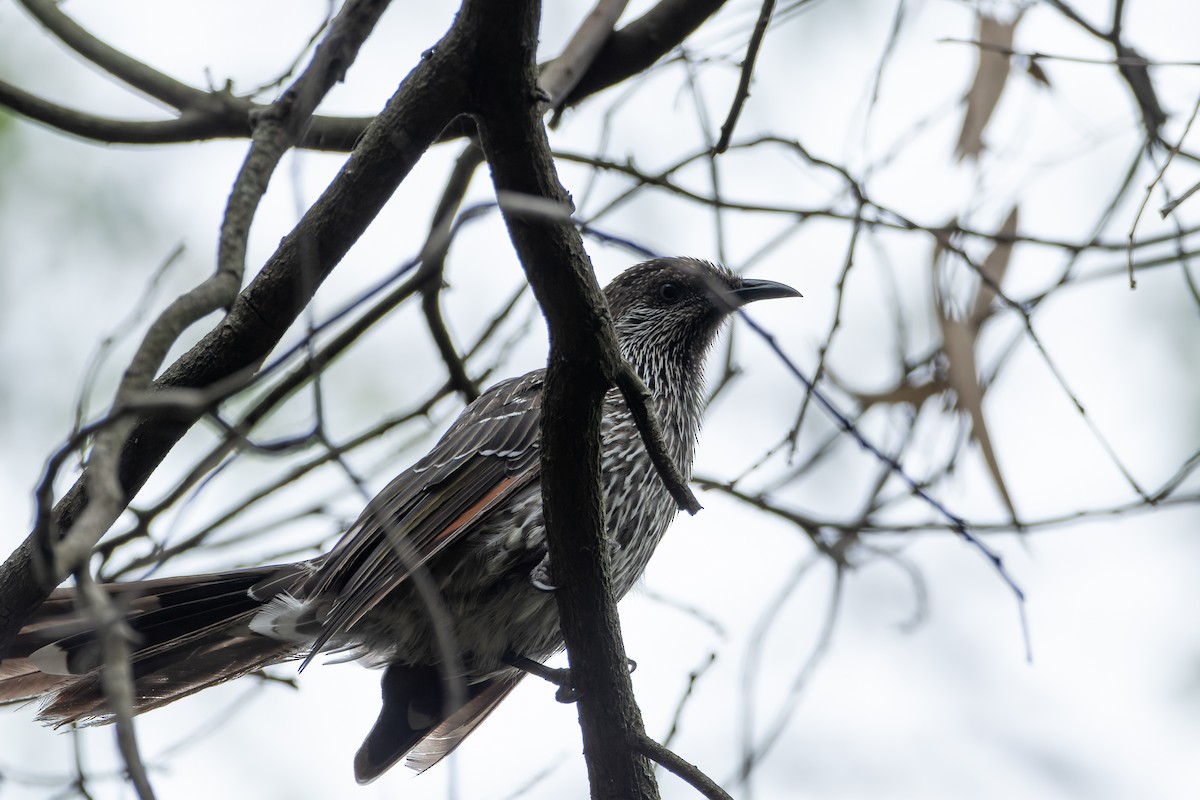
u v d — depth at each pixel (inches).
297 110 253.1
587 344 260.5
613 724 300.5
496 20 233.3
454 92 245.9
